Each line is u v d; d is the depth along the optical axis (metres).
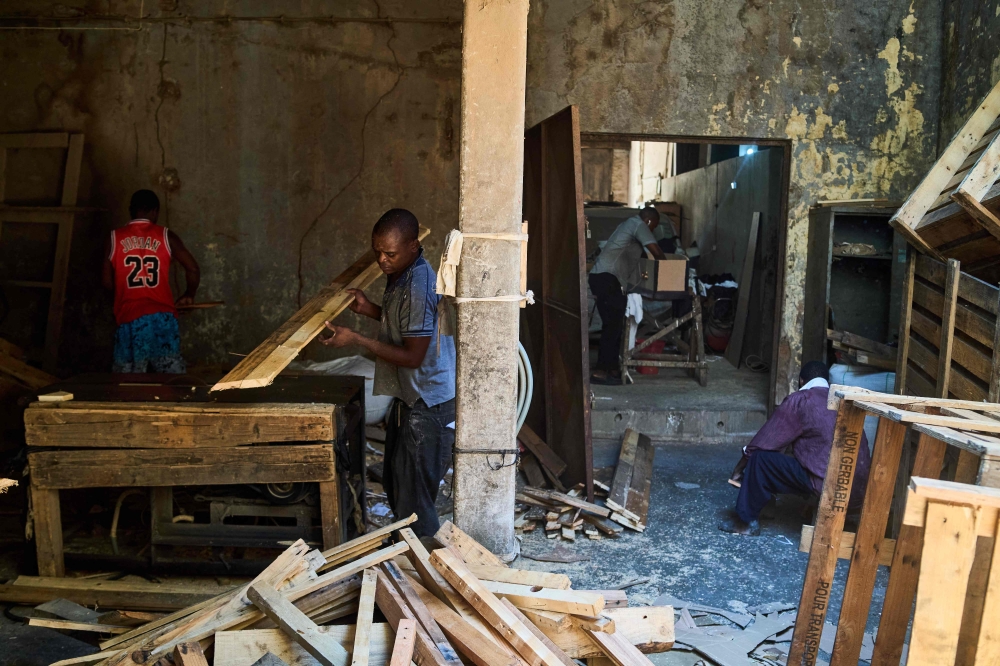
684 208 11.67
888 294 6.21
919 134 5.94
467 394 3.50
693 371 7.57
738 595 3.62
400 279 3.33
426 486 3.44
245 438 3.26
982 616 1.82
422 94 5.91
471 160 3.31
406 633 2.37
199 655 2.40
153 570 3.49
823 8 5.81
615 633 2.61
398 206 6.02
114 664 2.47
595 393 6.61
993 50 5.15
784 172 6.03
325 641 2.43
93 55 5.83
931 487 1.79
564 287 4.98
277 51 5.86
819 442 4.18
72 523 3.88
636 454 5.38
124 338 5.01
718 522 4.51
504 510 3.61
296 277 6.07
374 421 5.70
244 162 5.95
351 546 3.05
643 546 4.17
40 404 3.32
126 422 3.29
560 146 4.92
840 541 2.61
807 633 2.66
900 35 5.85
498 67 3.25
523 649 2.35
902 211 4.19
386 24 5.85
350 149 5.96
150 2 5.80
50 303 5.75
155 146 5.93
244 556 3.59
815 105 5.89
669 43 5.78
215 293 6.07
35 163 5.87
